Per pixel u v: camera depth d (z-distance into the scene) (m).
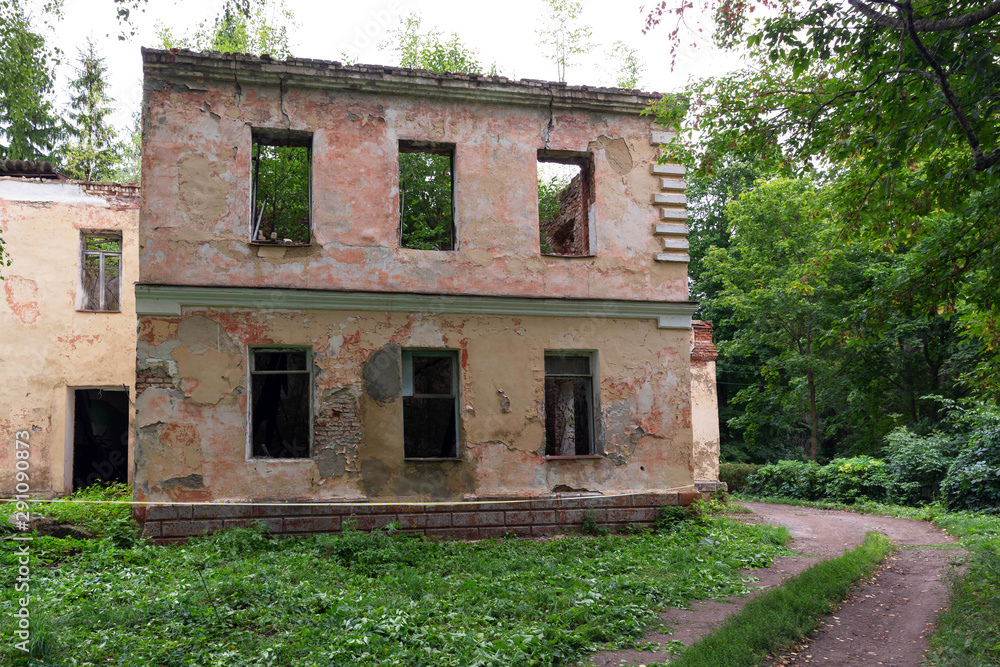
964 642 7.35
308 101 13.51
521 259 14.23
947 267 10.38
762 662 6.95
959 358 25.75
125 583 9.14
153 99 12.88
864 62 9.91
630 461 14.33
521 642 7.14
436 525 13.10
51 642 6.65
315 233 13.30
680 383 14.83
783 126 10.89
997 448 19.11
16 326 17.27
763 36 9.98
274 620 7.76
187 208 12.81
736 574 10.95
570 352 14.53
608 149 14.99
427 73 13.85
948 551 13.27
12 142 26.45
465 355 13.71
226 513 12.23
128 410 18.17
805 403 30.03
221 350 12.63
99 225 17.97
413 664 6.65
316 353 13.01
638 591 9.43
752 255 29.27
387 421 13.16
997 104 8.66
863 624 8.56
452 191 14.33
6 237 17.44
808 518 18.58
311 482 12.71
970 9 9.01
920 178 11.10
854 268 27.94
